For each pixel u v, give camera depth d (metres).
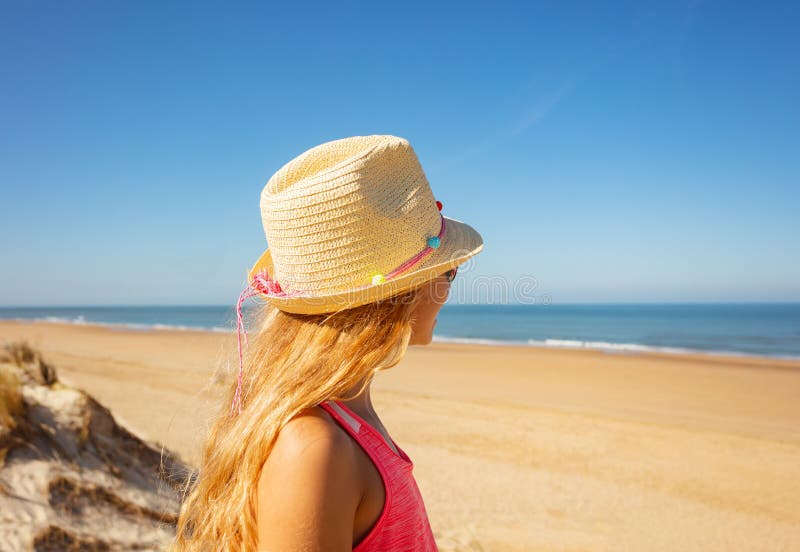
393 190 1.13
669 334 43.75
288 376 1.05
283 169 1.25
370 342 1.07
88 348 22.52
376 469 0.96
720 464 7.27
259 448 0.94
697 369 19.05
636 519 5.54
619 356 24.50
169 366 15.18
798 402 12.41
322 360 1.06
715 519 5.57
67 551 3.04
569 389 14.05
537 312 96.19
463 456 7.43
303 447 0.88
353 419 1.02
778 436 8.73
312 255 1.10
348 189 1.08
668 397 13.01
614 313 94.19
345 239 1.08
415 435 8.45
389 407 10.45
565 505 5.84
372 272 1.09
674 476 6.79
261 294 1.19
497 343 35.09
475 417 9.71
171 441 6.48
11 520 3.06
